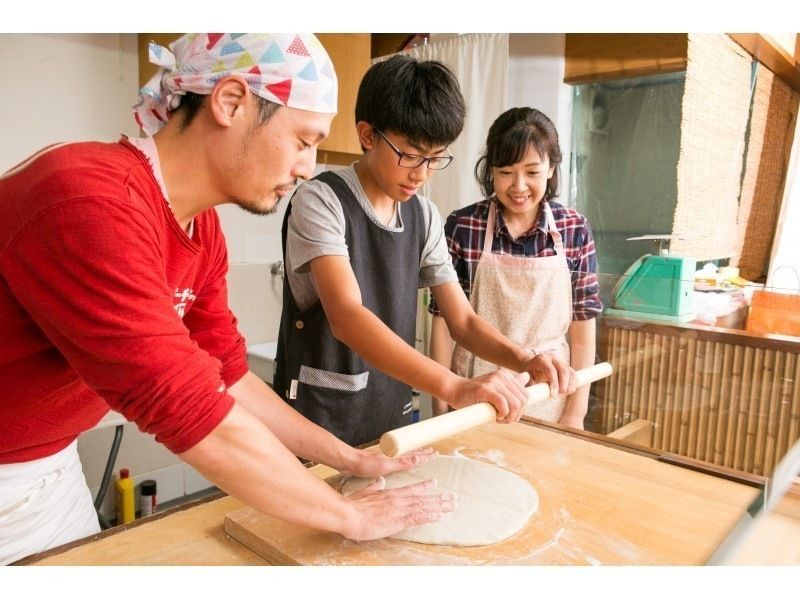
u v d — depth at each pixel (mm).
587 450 1116
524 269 1491
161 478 2551
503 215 1678
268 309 2754
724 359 1079
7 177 656
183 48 715
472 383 979
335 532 759
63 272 586
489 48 2600
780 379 1018
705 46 2430
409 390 1456
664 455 1081
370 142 1192
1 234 614
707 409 1107
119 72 2248
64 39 2088
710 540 814
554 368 1099
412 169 1149
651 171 2641
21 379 733
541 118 1526
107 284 588
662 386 1166
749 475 999
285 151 699
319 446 999
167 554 770
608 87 2678
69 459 1008
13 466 873
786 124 3441
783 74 3139
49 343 713
